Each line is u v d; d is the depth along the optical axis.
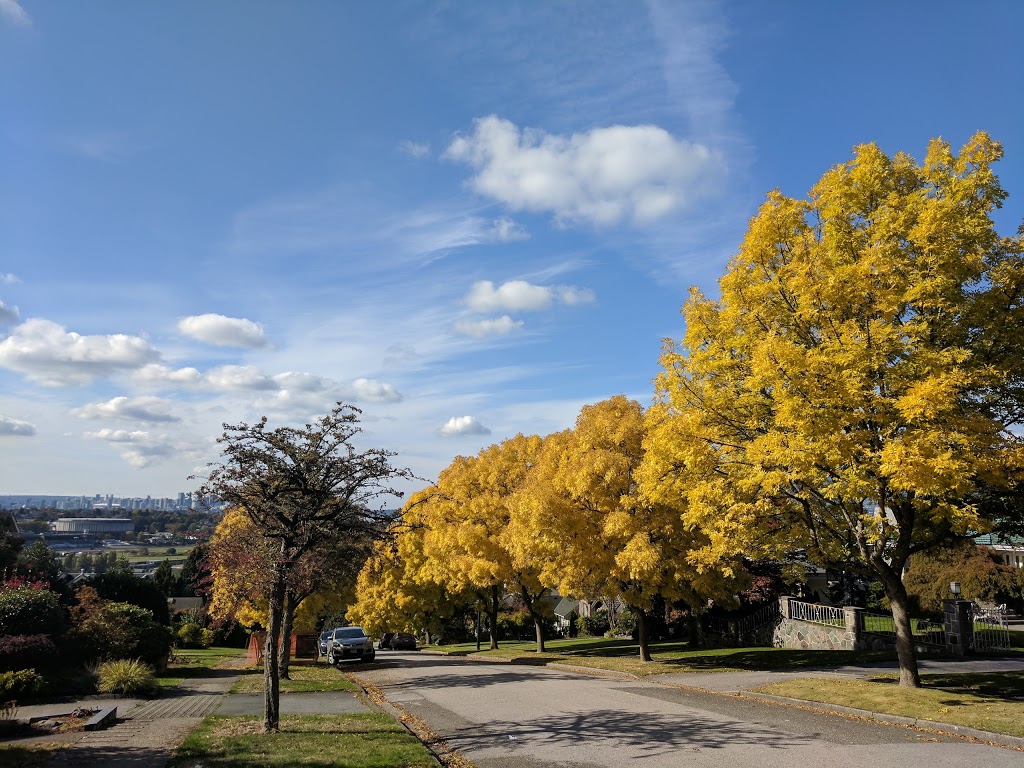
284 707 14.02
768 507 13.75
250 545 11.96
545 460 26.69
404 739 10.30
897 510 13.23
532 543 22.92
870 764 8.74
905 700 12.37
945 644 21.39
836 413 11.88
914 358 11.79
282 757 8.91
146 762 8.81
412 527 13.66
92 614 19.22
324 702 14.83
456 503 30.78
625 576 21.14
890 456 10.95
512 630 51.31
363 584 40.38
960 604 21.14
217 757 8.96
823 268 13.02
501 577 28.70
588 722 12.06
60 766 8.62
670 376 15.65
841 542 14.52
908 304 12.63
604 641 36.88
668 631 36.41
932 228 11.94
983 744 9.84
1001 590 27.94
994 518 13.75
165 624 25.34
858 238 13.53
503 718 12.78
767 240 14.40
